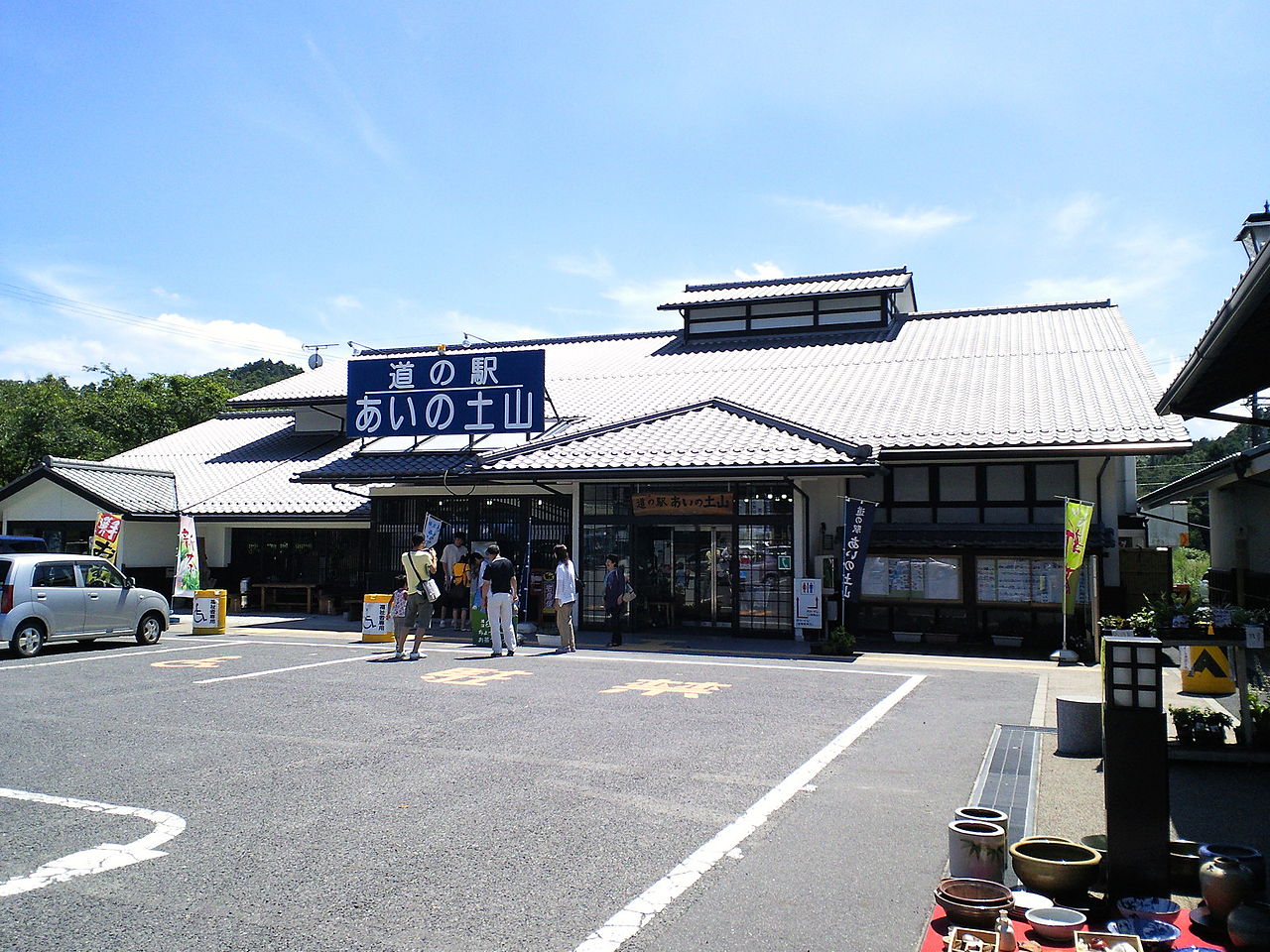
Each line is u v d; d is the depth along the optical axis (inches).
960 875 194.7
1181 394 335.6
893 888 195.6
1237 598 684.7
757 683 457.4
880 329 955.3
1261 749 300.8
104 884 196.5
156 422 1536.7
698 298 1043.9
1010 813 242.4
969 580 633.6
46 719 366.3
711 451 638.5
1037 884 186.9
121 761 300.2
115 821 238.5
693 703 401.1
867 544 585.6
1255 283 221.6
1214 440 1728.6
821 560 663.1
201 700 406.9
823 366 850.1
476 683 453.1
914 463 665.6
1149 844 183.8
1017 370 763.4
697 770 289.4
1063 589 613.9
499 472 677.9
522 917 179.9
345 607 850.8
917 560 646.5
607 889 194.4
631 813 245.6
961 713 383.2
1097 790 263.7
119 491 892.0
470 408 732.0
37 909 183.2
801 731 346.0
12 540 799.1
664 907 185.0
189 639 676.7
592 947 167.5
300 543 901.2
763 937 171.9
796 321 989.8
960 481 677.9
